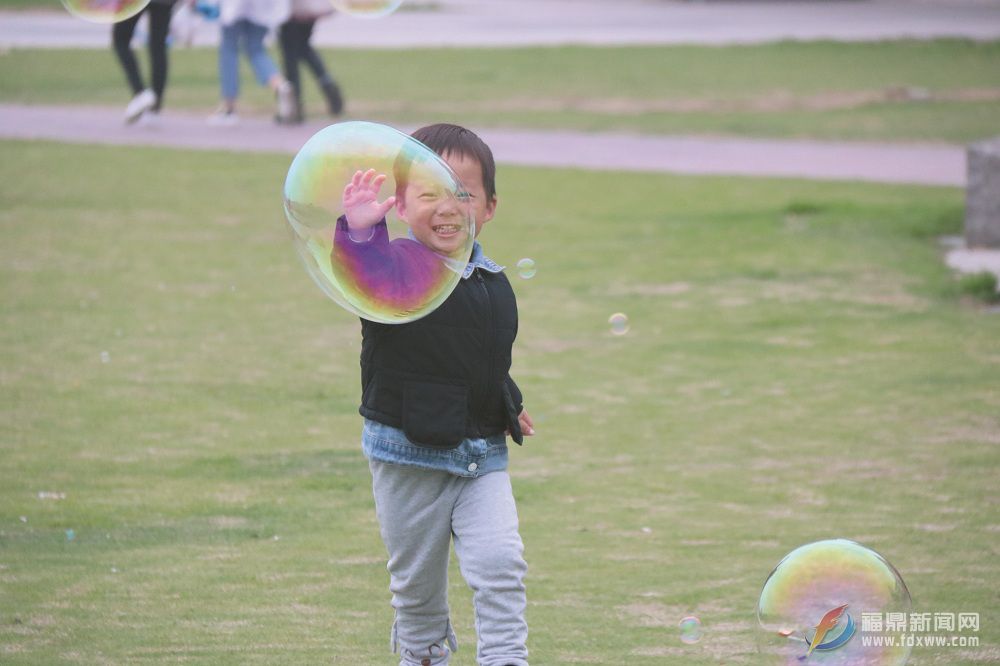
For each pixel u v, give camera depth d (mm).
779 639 8867
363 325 8953
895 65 56844
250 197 31266
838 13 81312
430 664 9242
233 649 10023
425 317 8680
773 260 25219
